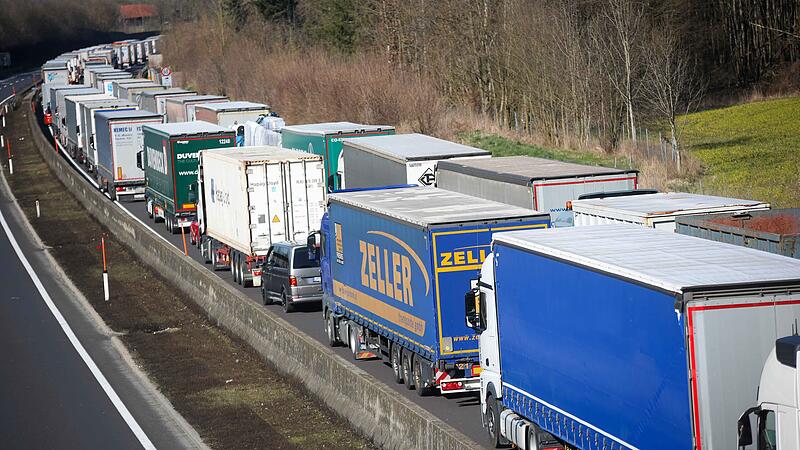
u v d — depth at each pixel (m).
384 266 60.47
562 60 154.62
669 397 33.38
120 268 111.81
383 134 109.00
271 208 90.94
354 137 108.31
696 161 128.50
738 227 53.19
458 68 186.00
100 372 70.81
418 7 194.12
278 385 64.25
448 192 67.00
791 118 168.88
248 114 145.88
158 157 125.88
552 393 42.09
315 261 81.56
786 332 32.44
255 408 59.94
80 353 76.62
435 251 53.78
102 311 91.31
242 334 74.94
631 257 37.97
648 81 151.12
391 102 169.88
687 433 32.53
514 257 44.66
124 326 84.75
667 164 126.38
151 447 54.34
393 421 49.00
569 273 39.75
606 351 37.31
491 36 178.62
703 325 32.22
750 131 159.25
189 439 55.31
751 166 125.88
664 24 194.75
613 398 37.06
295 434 54.28
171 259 99.44
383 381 61.53
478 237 54.16
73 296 98.94
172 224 122.19
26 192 174.75
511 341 45.66
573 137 150.88
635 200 64.06
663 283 33.25
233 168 93.12
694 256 37.41
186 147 118.94
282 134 119.12
